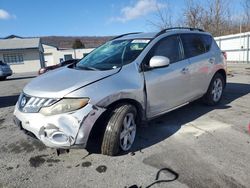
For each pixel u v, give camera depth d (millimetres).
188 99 4984
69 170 3309
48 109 3215
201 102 5914
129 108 3586
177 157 3504
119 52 4324
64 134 3143
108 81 3510
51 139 3197
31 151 3906
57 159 3605
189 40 5129
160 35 4539
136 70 3889
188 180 2965
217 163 3297
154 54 4250
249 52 21594
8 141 4359
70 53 51125
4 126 5242
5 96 9562
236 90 7664
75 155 3676
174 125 4711
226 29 23484
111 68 3875
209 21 17781
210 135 4188
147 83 3955
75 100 3195
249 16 22375
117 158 3545
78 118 3152
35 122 3256
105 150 3471
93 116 3242
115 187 2914
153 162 3400
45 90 3375
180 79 4617
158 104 4223
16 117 3568
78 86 3297
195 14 17094
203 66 5266
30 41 36656
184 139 4078
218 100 5984
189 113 5387
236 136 4109
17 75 26531
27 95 3516
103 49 4738
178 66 4598
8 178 3180
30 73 29844
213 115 5207
